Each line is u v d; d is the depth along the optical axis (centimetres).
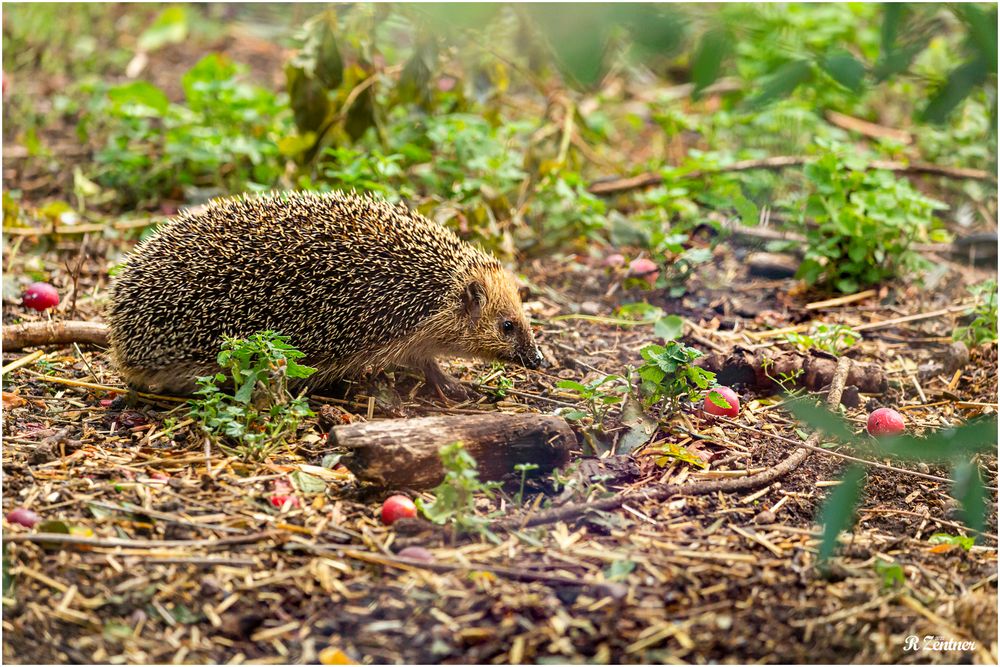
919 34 627
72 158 1478
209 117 1375
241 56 1909
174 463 771
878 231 1180
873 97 1733
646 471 788
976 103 1470
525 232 1288
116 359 883
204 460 777
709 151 1519
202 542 674
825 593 649
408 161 1341
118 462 773
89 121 1528
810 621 622
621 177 1441
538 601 628
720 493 759
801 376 939
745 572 664
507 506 737
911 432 845
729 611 629
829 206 1163
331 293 891
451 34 566
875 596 648
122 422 838
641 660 589
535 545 682
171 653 592
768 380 935
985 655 602
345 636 604
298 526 701
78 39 1906
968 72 595
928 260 1260
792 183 1418
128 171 1368
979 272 1234
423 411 905
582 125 1423
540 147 1387
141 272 883
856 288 1180
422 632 605
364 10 1316
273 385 807
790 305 1153
